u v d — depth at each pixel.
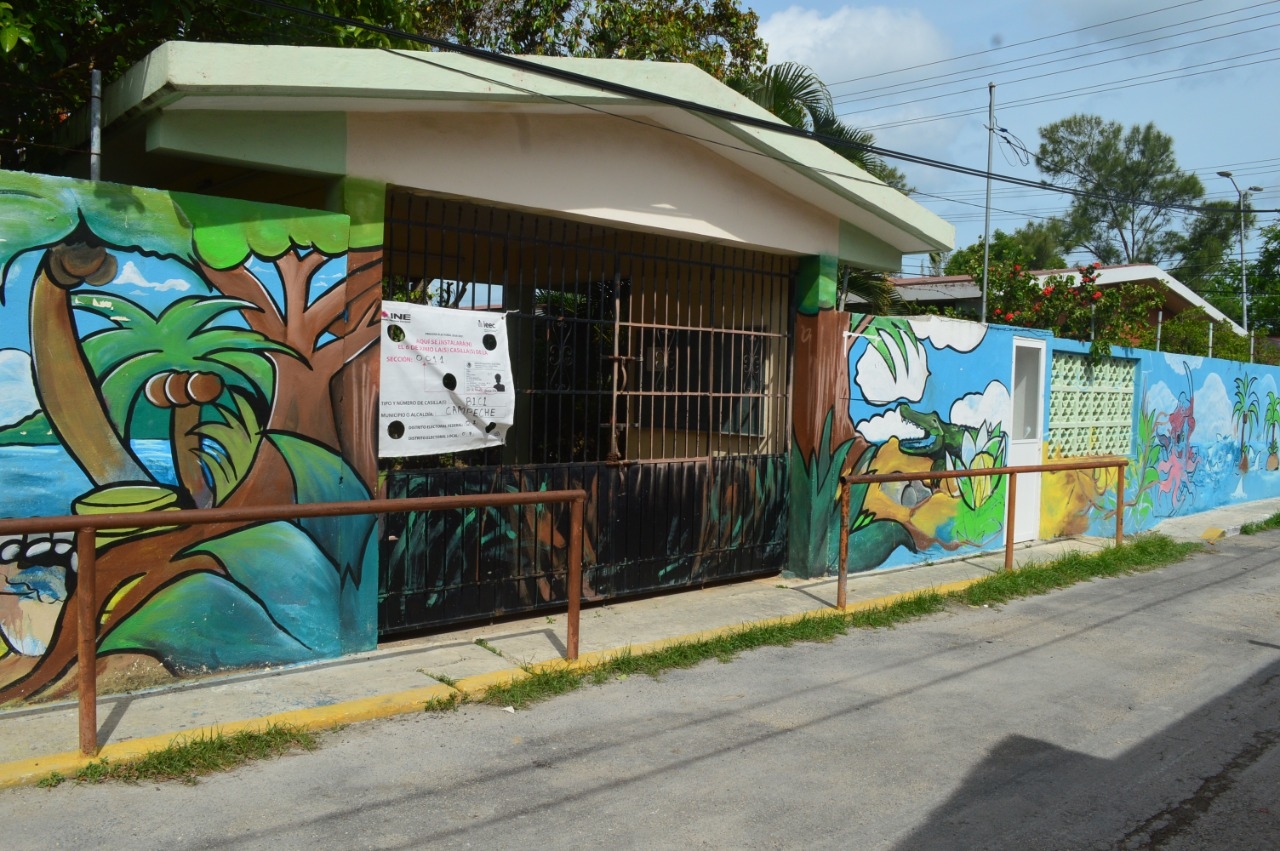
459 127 5.89
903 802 4.20
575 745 4.68
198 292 4.96
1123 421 12.11
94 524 3.97
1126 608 8.07
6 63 6.65
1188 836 3.98
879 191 7.92
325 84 4.91
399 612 6.10
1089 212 49.12
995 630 7.23
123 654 4.87
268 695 4.96
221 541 5.13
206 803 3.86
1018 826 4.01
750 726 5.05
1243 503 15.51
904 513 9.21
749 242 7.69
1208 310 22.33
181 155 5.00
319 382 5.40
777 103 12.78
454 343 6.05
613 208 6.72
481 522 6.49
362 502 4.70
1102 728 5.21
